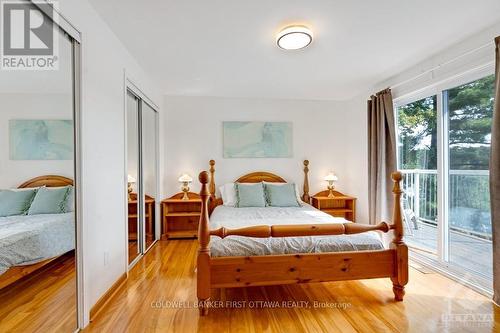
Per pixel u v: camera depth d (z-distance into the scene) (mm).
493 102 2084
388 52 2510
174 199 3816
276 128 4121
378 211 3240
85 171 1709
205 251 1825
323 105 4227
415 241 3078
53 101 1626
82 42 1688
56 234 1646
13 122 1491
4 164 1458
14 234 1501
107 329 1675
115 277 2197
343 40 2271
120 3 1769
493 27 2031
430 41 2297
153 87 3393
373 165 3340
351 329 1674
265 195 3723
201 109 4004
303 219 2625
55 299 1652
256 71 2996
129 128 2811
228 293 2160
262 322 1750
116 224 2219
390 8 1820
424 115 2898
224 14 1887
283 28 2076
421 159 2965
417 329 1674
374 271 1998
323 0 1731
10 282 1480
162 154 3867
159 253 3162
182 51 2482
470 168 2340
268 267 1889
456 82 2426
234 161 4051
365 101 3742
